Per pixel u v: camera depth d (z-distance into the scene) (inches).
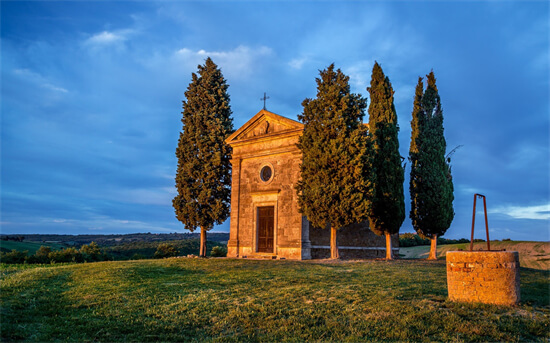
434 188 1200.8
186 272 801.6
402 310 470.6
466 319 439.8
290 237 1131.9
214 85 1520.7
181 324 454.9
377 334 401.7
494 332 398.0
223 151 1419.8
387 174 1136.2
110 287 628.1
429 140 1232.2
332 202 1012.5
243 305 522.9
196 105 1494.8
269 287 634.8
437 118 1262.3
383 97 1189.1
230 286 650.8
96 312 495.5
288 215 1150.3
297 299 546.6
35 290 595.2
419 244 2037.4
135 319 469.1
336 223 1018.1
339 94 1087.6
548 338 394.6
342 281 675.4
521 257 1211.2
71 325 443.5
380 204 1133.7
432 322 430.0
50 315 481.1
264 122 1256.8
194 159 1418.6
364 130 1050.1
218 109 1482.5
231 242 1258.6
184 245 2817.4
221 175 1419.8
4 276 751.7
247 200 1262.3
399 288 601.3
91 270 783.1
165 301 553.3
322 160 1032.2
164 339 408.2
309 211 1036.5
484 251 506.0
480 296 494.3
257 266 881.5
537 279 728.3
